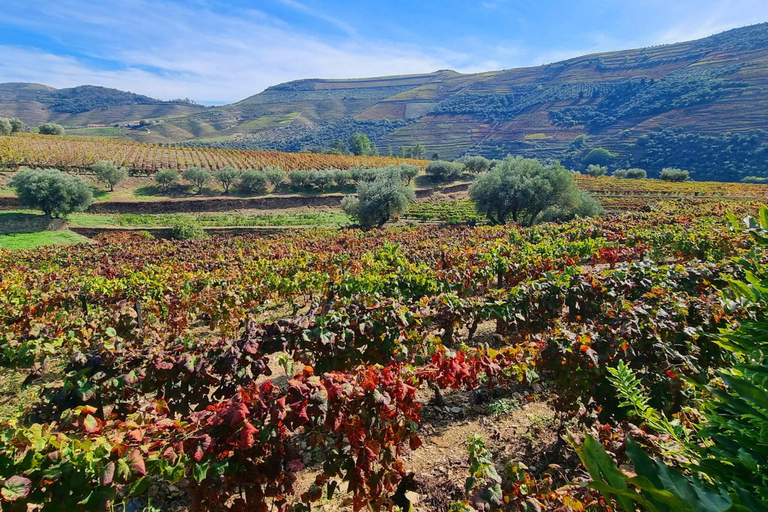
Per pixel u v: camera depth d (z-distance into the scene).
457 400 5.43
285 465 3.06
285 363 4.40
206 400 4.60
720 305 5.54
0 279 12.34
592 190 58.41
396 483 3.35
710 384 3.74
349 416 3.36
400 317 5.83
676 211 26.36
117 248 21.64
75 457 2.58
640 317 5.46
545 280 7.93
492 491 2.72
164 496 3.85
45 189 35.50
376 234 25.44
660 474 0.89
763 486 1.11
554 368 4.41
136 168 54.44
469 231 24.67
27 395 6.53
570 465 3.93
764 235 1.58
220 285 10.64
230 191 52.72
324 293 9.82
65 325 7.69
